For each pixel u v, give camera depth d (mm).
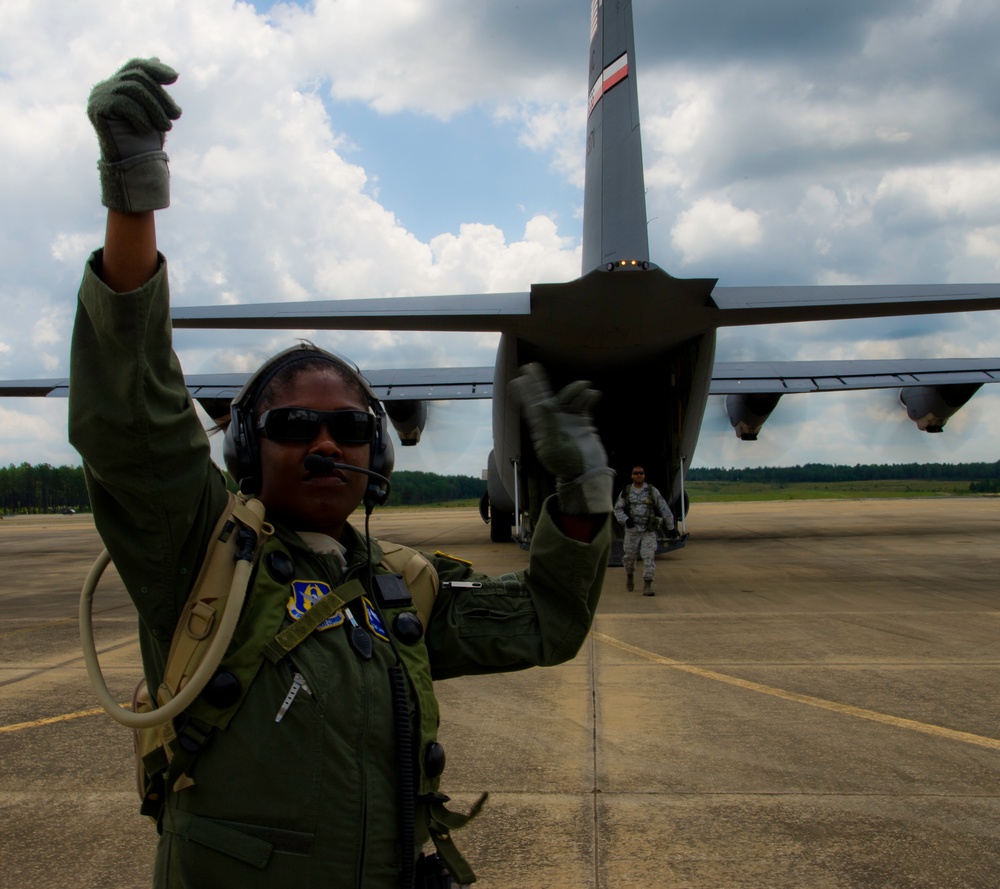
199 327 9680
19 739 4723
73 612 9742
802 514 29453
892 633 7305
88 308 1292
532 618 1739
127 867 3156
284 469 1519
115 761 4344
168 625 1424
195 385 18000
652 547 9883
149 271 1301
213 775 1321
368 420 1581
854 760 4133
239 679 1341
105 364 1302
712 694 5383
